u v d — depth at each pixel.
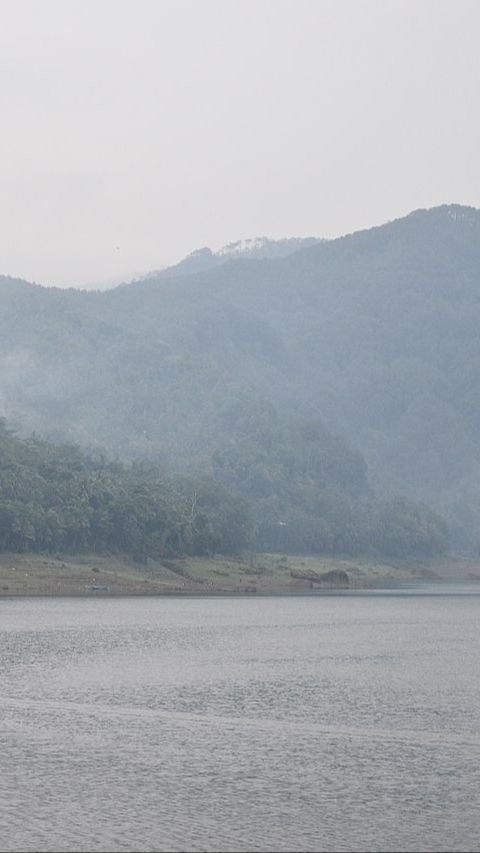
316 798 62.44
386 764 70.56
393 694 98.44
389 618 199.00
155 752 73.12
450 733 80.38
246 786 64.81
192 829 56.50
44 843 53.84
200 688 100.50
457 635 162.88
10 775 66.44
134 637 149.62
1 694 95.19
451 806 61.16
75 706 89.75
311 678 108.75
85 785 64.44
